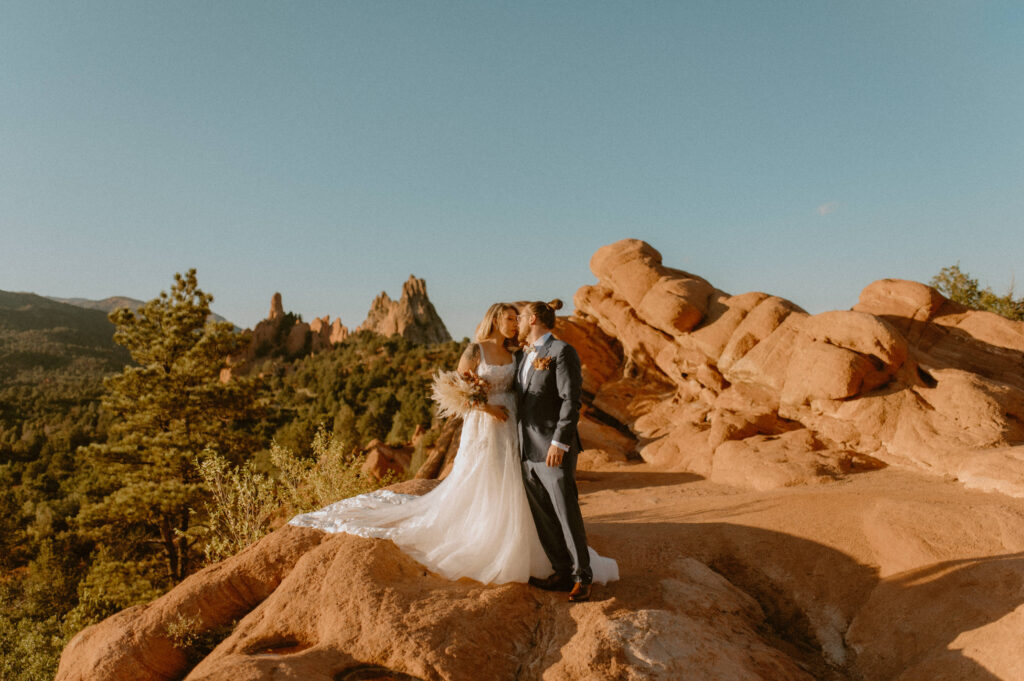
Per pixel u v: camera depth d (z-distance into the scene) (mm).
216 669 3330
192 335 25250
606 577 4562
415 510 5059
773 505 6230
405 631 3666
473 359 4703
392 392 112500
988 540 4793
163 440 23000
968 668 3484
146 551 23609
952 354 10398
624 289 13508
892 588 4527
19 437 109438
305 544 4969
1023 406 7988
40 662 18219
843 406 9008
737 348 11141
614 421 12312
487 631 3785
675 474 9133
